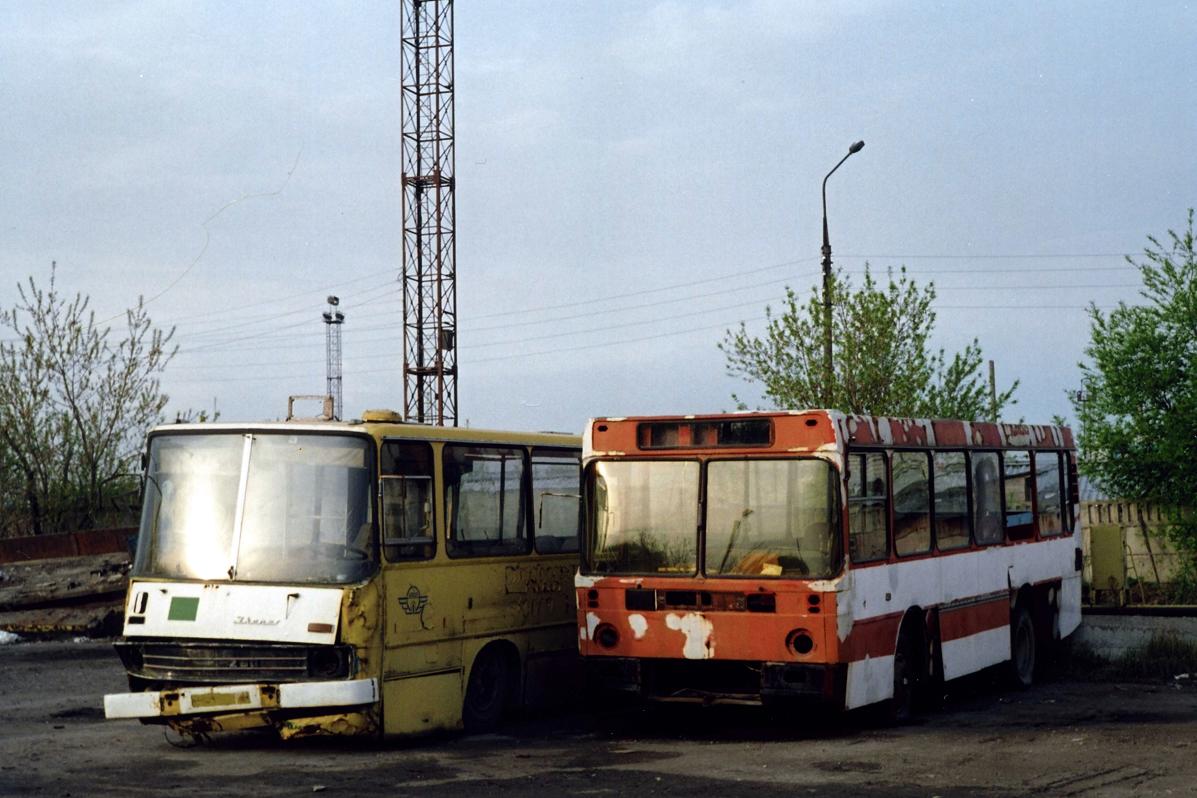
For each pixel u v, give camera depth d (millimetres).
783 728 14250
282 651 12219
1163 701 15812
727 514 13375
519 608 14609
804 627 12852
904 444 14570
